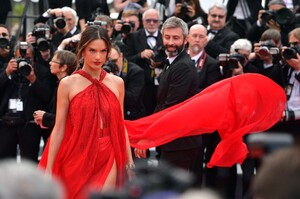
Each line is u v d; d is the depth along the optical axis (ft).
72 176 58.59
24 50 77.41
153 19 84.84
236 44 79.10
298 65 75.61
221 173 78.84
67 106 58.90
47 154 60.95
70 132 58.90
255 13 93.50
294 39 77.92
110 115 58.85
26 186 22.39
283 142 26.99
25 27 98.43
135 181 23.98
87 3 97.30
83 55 59.06
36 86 78.48
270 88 70.28
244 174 76.79
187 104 68.59
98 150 58.44
